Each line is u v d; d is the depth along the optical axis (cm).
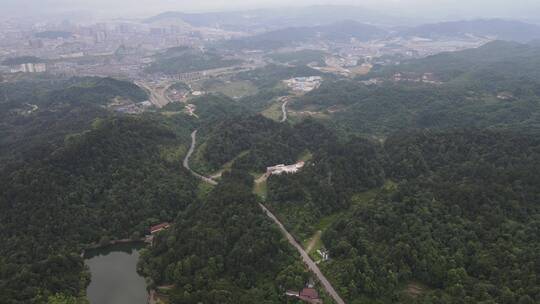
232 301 18100
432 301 17575
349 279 19212
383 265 19425
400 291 18788
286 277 19525
